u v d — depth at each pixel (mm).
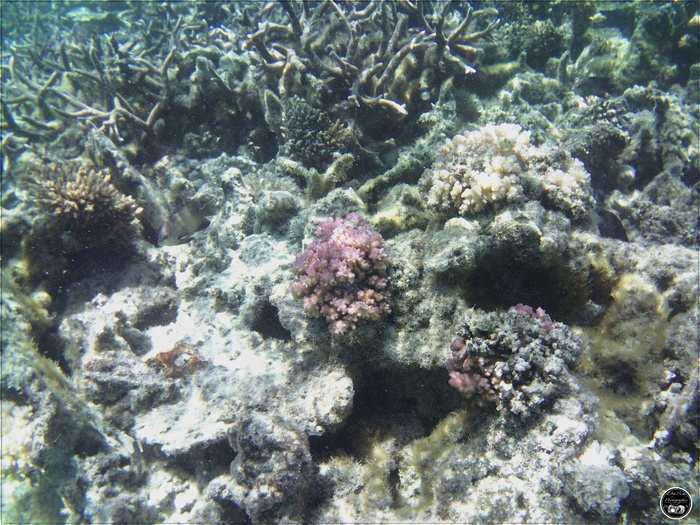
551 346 536
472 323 552
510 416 522
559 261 580
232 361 685
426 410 621
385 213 704
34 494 586
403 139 912
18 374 614
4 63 1655
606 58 1270
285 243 759
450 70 914
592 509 445
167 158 994
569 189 632
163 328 800
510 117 946
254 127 1009
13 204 858
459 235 606
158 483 654
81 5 2277
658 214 913
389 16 958
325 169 863
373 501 568
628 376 588
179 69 1019
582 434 488
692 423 500
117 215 811
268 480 546
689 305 630
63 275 803
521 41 1152
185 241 803
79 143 948
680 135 987
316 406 592
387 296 596
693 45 1188
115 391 685
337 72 868
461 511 503
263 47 892
